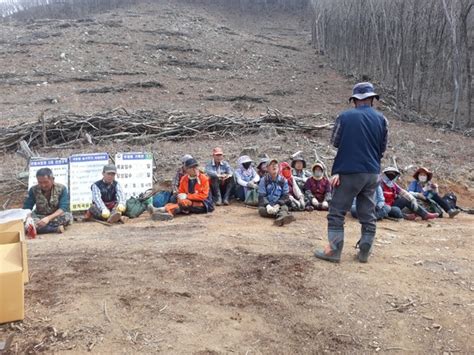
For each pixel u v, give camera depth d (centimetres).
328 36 2820
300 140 1178
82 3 3753
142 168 821
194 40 2712
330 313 367
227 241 530
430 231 616
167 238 555
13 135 1070
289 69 2464
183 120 1221
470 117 1645
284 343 333
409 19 1938
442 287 410
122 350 315
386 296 392
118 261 462
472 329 348
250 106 1714
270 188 728
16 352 308
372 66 2305
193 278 421
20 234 396
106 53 2348
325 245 515
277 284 410
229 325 350
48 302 372
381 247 518
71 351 311
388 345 333
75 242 541
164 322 349
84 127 1121
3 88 1852
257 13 4056
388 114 1758
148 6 3562
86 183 791
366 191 448
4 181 871
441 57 1970
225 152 1055
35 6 3953
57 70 2088
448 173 1035
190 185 738
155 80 2052
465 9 1648
